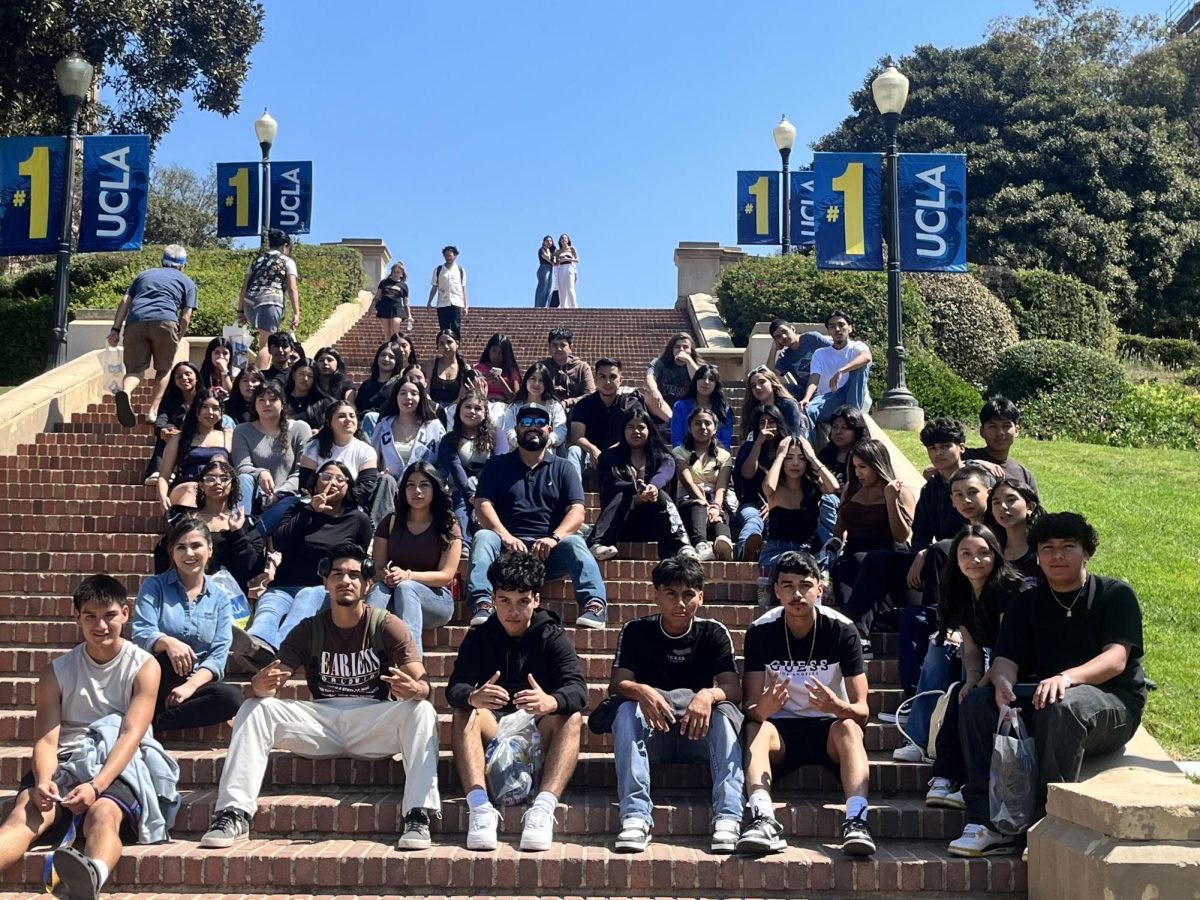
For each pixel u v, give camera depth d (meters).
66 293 13.41
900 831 5.58
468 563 7.81
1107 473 12.38
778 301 17.64
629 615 7.58
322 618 5.96
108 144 13.59
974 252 32.09
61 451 10.77
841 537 7.75
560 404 9.91
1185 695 7.02
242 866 5.19
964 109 35.56
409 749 5.57
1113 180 32.84
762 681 5.93
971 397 15.62
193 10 24.20
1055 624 5.60
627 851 5.30
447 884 5.18
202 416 9.02
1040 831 5.01
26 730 6.39
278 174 21.88
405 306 17.14
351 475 7.50
